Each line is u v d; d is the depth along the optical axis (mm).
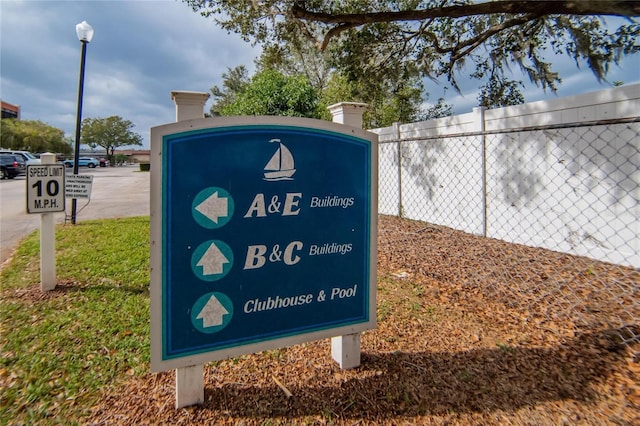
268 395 2182
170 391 2242
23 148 41031
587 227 4746
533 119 5328
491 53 7426
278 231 2156
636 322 2975
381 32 6828
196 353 1996
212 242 1995
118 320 3250
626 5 2648
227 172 2012
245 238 2074
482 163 6141
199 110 2018
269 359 2588
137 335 2982
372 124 15672
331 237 2307
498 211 5945
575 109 4828
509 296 3670
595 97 4590
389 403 2113
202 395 2098
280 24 6715
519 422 1955
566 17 5855
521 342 2777
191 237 1949
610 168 4484
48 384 2330
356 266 2395
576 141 4828
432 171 7355
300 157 2191
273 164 2121
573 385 2248
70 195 6434
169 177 1890
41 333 3002
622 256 4402
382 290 3902
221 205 2004
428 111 16031
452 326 3066
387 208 8734
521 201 5566
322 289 2299
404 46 7293
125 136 67625
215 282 2016
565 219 4992
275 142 2121
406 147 8023
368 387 2258
